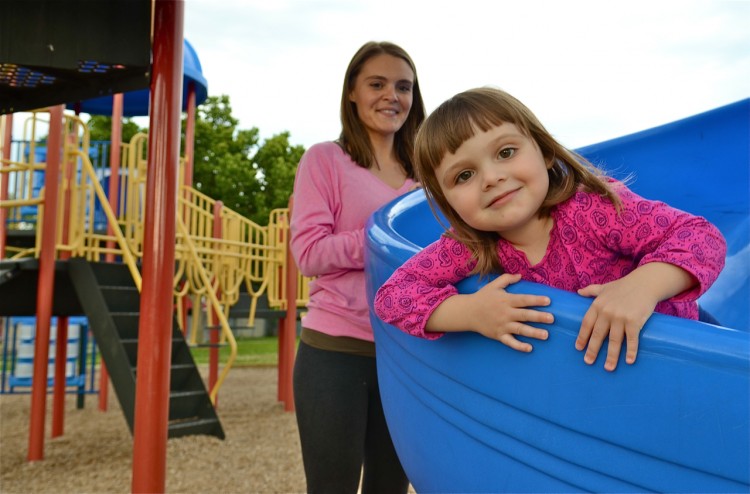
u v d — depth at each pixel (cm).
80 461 372
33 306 406
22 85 251
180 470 349
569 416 70
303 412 142
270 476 341
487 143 82
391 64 158
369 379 144
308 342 146
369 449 150
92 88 243
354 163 158
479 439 84
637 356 64
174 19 220
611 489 67
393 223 131
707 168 171
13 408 566
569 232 90
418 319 88
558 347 71
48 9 214
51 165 377
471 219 85
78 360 634
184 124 1866
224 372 467
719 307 172
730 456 58
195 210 580
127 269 432
